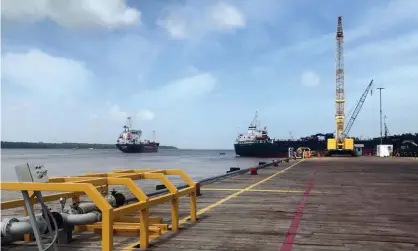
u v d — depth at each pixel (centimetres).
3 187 536
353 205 1126
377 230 788
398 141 12688
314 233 757
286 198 1282
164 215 954
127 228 734
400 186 1688
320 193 1427
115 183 672
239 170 2528
